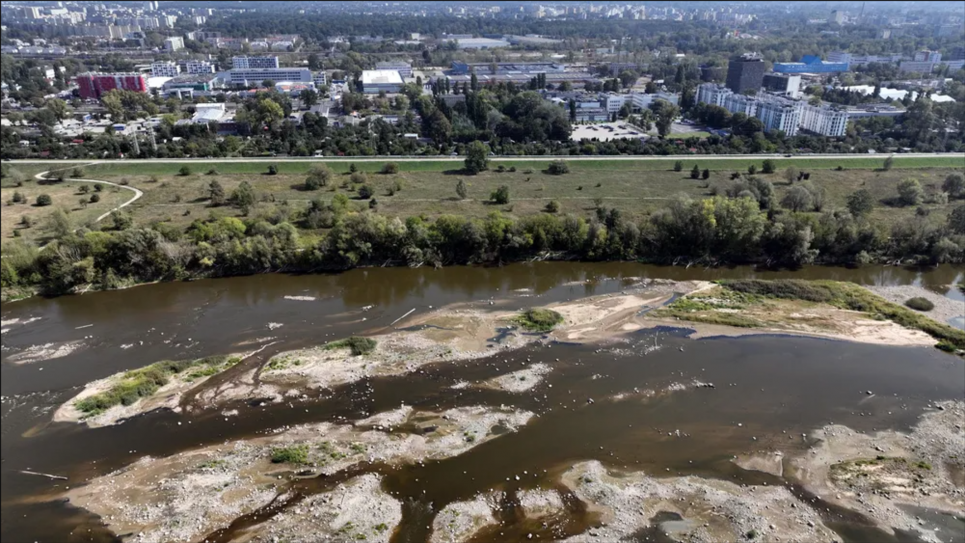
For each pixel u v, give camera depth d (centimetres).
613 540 5834
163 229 11869
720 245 12338
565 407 7781
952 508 6203
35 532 5825
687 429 7406
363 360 8681
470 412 7650
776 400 7944
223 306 10394
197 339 9312
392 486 6462
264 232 12162
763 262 12325
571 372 8519
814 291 10650
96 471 6600
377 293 10969
